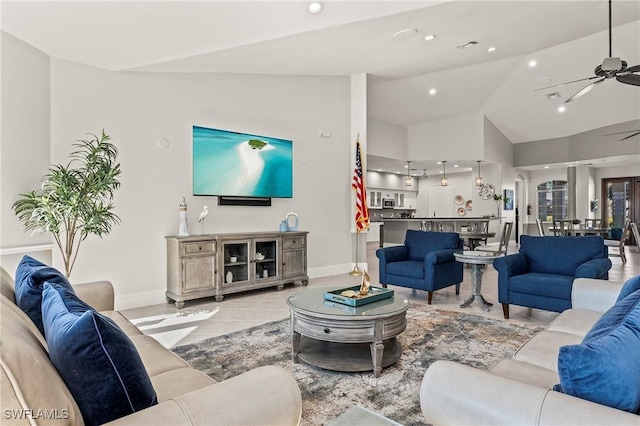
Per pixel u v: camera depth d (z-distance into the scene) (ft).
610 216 37.68
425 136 33.12
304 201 19.26
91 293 7.77
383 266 15.30
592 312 7.58
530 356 5.55
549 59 22.91
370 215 40.50
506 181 35.73
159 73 14.33
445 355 8.91
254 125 17.21
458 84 25.63
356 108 20.94
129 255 13.55
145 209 13.93
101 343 3.16
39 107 11.41
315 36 13.14
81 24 10.09
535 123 32.01
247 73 16.85
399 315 8.14
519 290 11.57
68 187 10.16
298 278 17.24
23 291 4.82
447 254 14.26
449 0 12.16
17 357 2.52
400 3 11.84
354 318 7.66
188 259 13.69
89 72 12.67
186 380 4.76
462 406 3.41
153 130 14.15
